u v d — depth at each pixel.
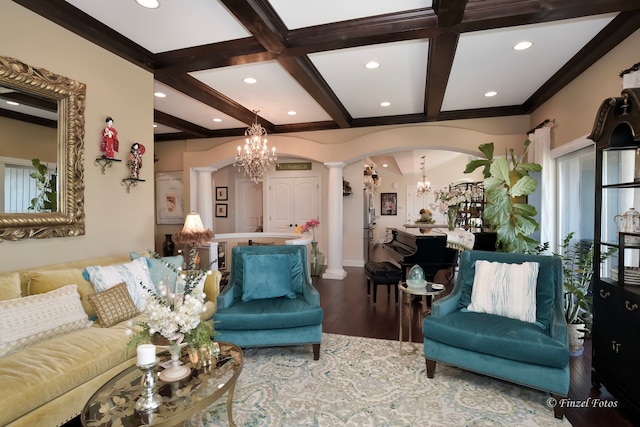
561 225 4.02
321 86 3.90
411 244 4.88
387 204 12.34
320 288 5.38
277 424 1.98
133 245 3.24
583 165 3.55
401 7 2.51
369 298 4.80
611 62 2.91
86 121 2.76
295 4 2.46
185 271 2.05
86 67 2.76
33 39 2.37
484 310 2.61
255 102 4.70
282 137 6.05
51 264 2.51
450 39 2.74
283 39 2.84
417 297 4.64
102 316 2.26
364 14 2.61
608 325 2.22
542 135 4.13
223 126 6.01
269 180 7.72
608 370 2.21
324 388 2.39
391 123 5.45
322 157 5.88
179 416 1.42
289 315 2.75
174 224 6.89
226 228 8.08
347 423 2.00
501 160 3.56
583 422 2.01
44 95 2.45
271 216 7.73
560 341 2.14
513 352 2.15
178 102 4.68
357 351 3.01
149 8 2.51
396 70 3.62
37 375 1.63
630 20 2.52
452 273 5.66
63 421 1.72
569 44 3.00
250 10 2.37
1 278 2.03
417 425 1.98
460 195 6.61
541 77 3.77
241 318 2.72
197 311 1.73
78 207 2.67
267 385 2.42
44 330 1.96
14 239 2.27
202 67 3.36
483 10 2.46
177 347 1.70
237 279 3.26
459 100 4.59
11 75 2.22
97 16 2.61
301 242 4.81
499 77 3.77
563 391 2.02
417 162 9.64
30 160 2.39
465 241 5.22
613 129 2.15
